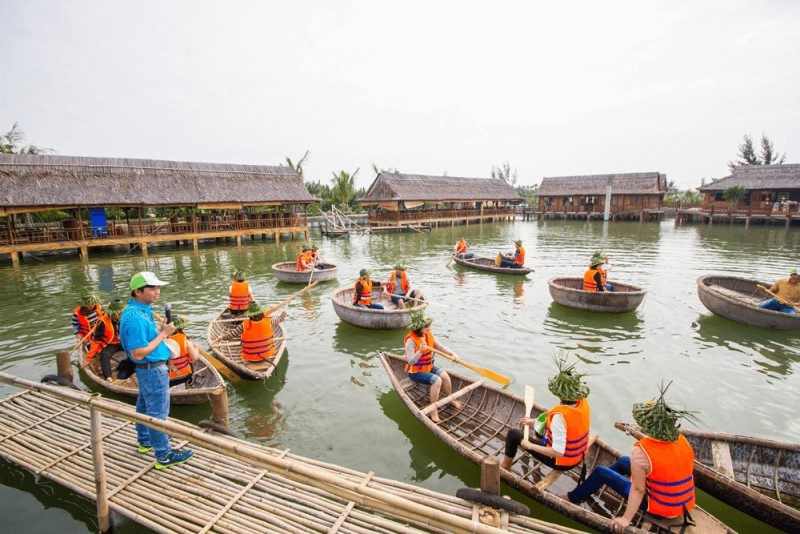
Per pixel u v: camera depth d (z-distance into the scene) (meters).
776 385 6.82
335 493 3.32
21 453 4.85
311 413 6.15
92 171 21.80
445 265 18.03
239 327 8.42
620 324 9.76
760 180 36.06
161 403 4.21
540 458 4.23
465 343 8.70
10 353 8.29
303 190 29.11
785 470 4.45
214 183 25.56
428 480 4.80
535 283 14.18
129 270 17.34
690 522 3.38
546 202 50.06
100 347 6.57
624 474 4.06
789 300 9.54
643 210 42.62
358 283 9.66
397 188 36.06
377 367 7.68
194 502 4.09
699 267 16.70
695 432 4.61
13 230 19.30
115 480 4.38
